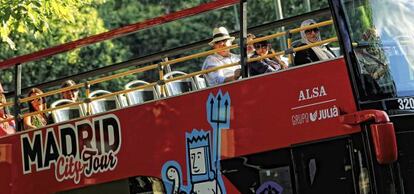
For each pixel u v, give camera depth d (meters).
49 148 12.93
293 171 10.70
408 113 10.48
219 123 11.29
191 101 11.56
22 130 13.40
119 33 12.34
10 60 13.49
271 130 10.84
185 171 11.59
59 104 14.30
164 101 11.83
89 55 33.88
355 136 10.27
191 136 11.54
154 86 12.41
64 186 12.76
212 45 13.03
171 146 11.73
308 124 10.56
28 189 13.15
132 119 12.12
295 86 10.69
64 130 12.80
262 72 11.73
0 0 16.39
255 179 10.98
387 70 10.51
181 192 11.62
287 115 10.73
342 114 10.34
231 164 11.18
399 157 10.34
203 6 11.56
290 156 10.72
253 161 11.00
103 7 39.84
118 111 12.25
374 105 10.30
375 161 10.13
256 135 10.95
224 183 11.23
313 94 10.55
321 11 12.09
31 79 31.53
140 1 41.88
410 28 10.83
